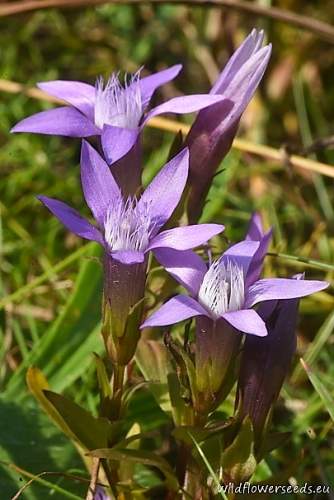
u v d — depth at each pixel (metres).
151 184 0.30
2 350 0.37
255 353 0.30
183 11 0.50
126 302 0.30
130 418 0.35
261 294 0.29
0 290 0.38
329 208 0.41
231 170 0.42
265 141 0.46
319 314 0.39
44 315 0.39
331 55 0.49
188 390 0.30
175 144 0.31
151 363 0.33
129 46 0.50
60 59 0.50
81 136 0.30
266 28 0.48
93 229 0.29
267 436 0.30
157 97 0.48
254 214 0.30
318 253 0.41
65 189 0.43
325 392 0.32
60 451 0.34
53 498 0.33
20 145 0.44
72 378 0.36
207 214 0.40
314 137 0.47
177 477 0.31
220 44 0.49
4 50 0.49
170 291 0.33
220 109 0.31
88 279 0.36
